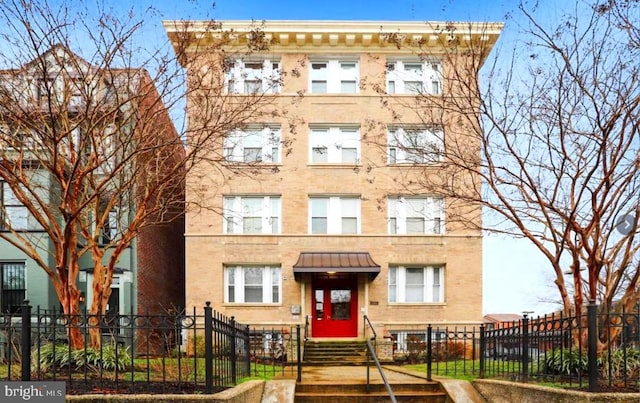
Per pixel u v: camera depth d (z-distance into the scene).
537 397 8.03
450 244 22.53
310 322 22.11
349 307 22.61
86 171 10.70
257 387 9.23
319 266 20.97
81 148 10.28
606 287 11.38
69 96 11.69
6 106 10.61
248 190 22.53
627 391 7.44
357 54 23.16
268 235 22.39
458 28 16.80
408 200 22.67
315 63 23.48
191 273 22.22
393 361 18.73
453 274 22.39
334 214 22.73
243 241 22.38
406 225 22.72
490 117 14.04
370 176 22.55
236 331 10.05
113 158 14.60
